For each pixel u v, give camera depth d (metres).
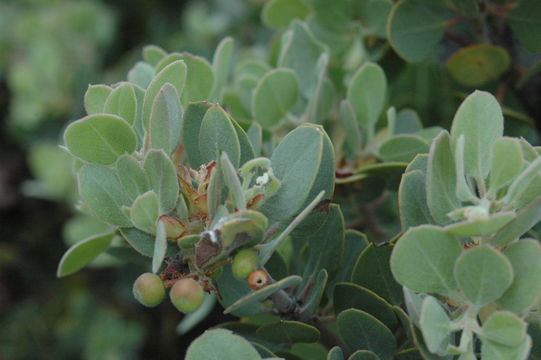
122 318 0.88
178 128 0.36
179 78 0.37
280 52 0.52
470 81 0.49
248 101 0.50
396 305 0.39
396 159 0.45
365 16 0.49
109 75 0.90
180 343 0.85
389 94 0.53
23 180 1.01
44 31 0.93
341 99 0.50
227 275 0.41
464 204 0.37
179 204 0.36
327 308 0.42
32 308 0.92
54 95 0.90
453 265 0.34
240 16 0.86
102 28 0.94
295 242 0.46
